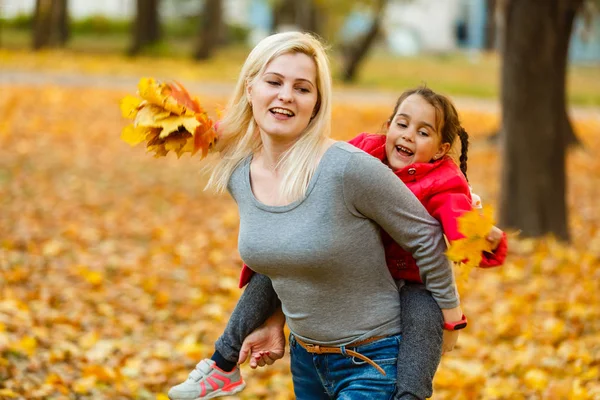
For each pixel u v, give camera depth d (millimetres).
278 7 45188
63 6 39938
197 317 7965
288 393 6168
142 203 13133
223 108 4016
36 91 22156
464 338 7367
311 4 35594
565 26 10930
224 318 7875
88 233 10773
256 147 3707
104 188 13891
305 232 3375
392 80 34344
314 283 3467
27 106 20219
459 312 3586
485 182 15672
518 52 10969
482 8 54531
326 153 3414
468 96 30547
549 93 10961
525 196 11062
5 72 26406
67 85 24297
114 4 57656
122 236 11008
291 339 3854
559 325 7379
